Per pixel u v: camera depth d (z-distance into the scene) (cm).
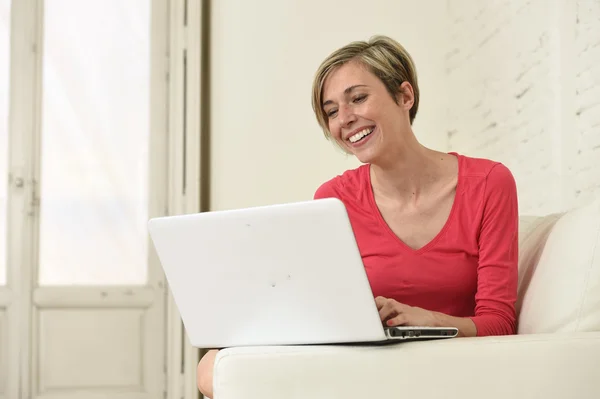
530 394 127
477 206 173
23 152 401
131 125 411
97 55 412
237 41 399
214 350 158
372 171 188
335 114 180
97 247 404
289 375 120
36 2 408
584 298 148
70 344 396
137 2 416
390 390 122
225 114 396
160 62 414
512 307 164
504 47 330
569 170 273
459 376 124
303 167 392
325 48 397
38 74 406
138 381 400
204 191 412
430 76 392
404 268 175
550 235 171
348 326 122
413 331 126
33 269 397
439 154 182
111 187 408
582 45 266
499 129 336
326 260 120
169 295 402
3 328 393
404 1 395
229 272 131
